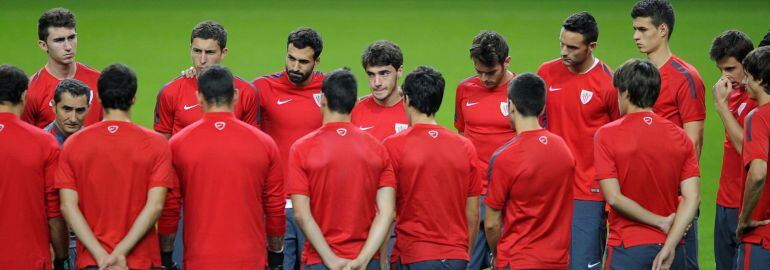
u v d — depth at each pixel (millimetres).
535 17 91688
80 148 20672
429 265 21766
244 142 21203
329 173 20938
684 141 22156
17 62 66812
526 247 21781
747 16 88688
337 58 73312
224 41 27266
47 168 21250
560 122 27578
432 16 93125
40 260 21375
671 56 26969
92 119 28812
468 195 22312
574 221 27422
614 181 22047
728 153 26469
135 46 75875
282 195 22062
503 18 91562
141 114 54031
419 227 21875
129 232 20688
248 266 21219
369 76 25078
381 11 96500
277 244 22375
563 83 27484
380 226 21188
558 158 21547
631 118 22141
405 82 21906
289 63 26062
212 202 21062
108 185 20719
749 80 22203
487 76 27062
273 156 21609
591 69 27172
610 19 89125
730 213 26562
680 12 91875
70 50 27812
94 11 91562
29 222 21172
